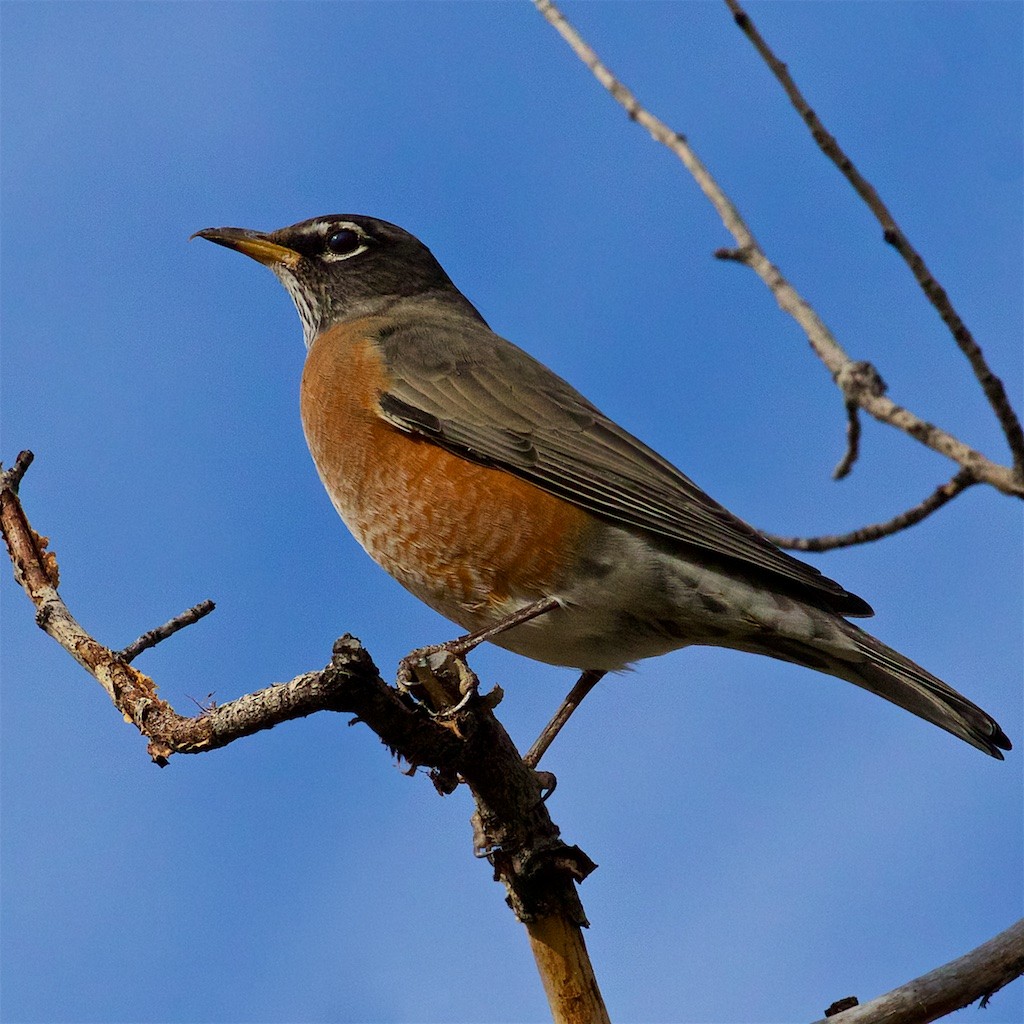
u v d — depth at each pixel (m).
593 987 8.63
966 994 7.45
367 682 7.90
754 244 5.60
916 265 5.12
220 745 8.27
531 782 8.70
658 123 5.99
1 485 9.49
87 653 8.83
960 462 5.04
